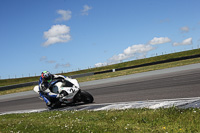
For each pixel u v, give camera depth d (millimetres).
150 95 8984
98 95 11695
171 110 4965
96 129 4246
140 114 5098
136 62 59781
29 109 10758
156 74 18609
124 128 4145
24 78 62594
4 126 6043
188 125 3846
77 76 36406
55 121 5797
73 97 9023
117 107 7320
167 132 3588
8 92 26766
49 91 9352
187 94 7906
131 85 13734
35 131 4852
